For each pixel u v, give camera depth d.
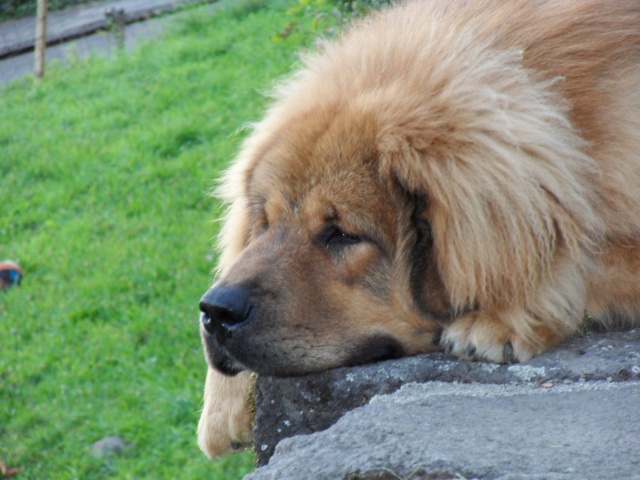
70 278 15.50
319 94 5.24
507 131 4.62
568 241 4.64
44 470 11.77
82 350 13.77
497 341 4.51
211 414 5.59
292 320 4.71
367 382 4.47
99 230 16.69
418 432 3.53
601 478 2.98
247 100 19.98
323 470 3.40
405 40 5.30
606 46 5.09
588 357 4.36
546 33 5.16
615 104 4.94
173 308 14.16
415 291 4.79
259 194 5.21
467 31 5.16
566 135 4.79
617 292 4.79
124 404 12.59
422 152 4.67
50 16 31.98
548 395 4.04
